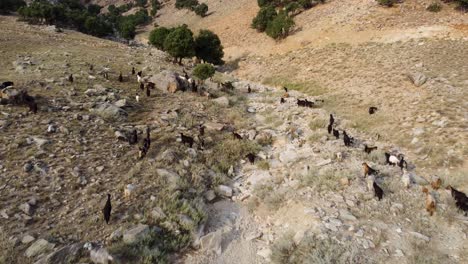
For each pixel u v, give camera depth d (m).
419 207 14.93
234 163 19.59
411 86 31.23
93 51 43.28
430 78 31.38
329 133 23.22
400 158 19.16
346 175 16.98
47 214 12.84
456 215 14.23
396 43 44.31
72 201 13.75
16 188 13.74
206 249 12.99
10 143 16.59
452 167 18.17
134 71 33.44
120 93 26.84
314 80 41.66
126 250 11.65
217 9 94.94
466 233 13.27
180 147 19.56
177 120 23.41
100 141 18.61
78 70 30.88
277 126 25.69
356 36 50.19
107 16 118.56
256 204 16.08
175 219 13.77
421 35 44.72
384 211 14.66
